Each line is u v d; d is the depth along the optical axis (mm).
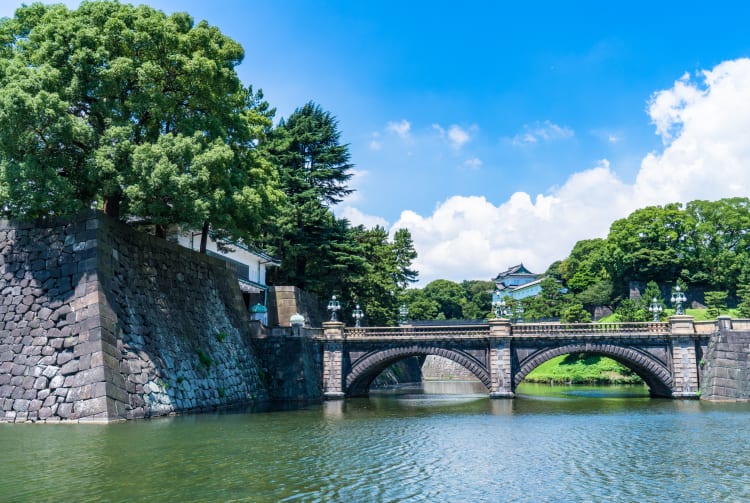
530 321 111500
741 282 100125
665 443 27719
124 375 32469
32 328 32812
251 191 41750
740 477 20422
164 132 38938
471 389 84375
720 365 50875
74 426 29250
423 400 56656
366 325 83375
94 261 33000
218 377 43062
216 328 45719
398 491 18141
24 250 34594
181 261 43250
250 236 47844
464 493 18016
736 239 109375
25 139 31625
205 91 38344
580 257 137750
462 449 25969
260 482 18703
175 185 33531
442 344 57438
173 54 36594
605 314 112375
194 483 18297
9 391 31766
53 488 17328
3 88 32375
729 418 37594
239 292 52812
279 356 52750
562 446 26906
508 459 23625
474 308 155875
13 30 37375
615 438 29281
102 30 35469
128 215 48594
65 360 31703
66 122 31516
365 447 26125
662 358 54344
